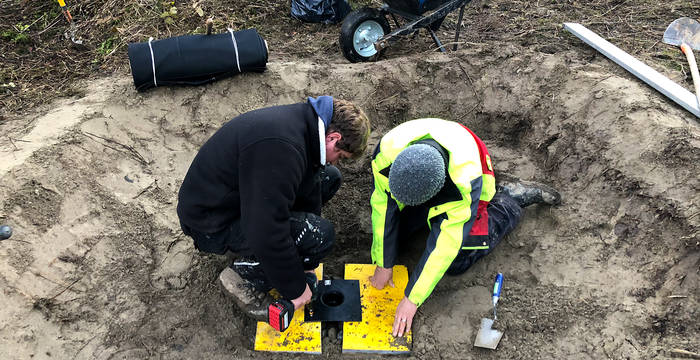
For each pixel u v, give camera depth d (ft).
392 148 7.16
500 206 8.84
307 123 6.04
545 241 9.04
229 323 7.98
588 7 14.85
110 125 10.34
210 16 14.02
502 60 11.95
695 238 7.63
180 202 6.78
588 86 10.66
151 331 7.66
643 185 8.62
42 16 14.12
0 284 7.16
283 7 14.97
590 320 7.72
